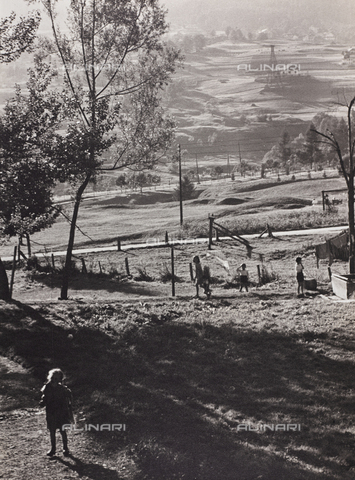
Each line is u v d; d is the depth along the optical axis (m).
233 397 14.52
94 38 28.36
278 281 33.44
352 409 13.84
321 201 78.25
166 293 31.86
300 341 19.22
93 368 16.30
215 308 24.86
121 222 83.44
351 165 30.22
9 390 14.58
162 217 87.25
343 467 11.02
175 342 19.11
